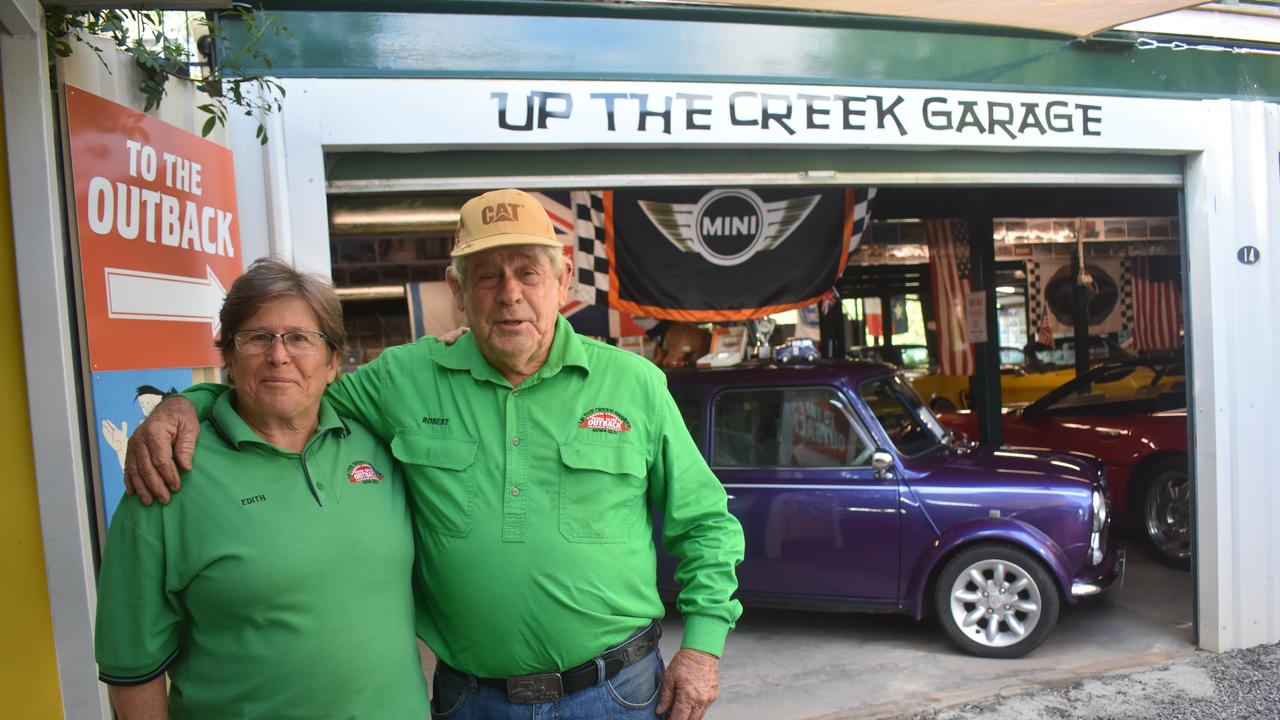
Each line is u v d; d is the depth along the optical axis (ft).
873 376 15.85
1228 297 14.19
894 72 12.35
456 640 6.17
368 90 10.32
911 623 16.34
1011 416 22.74
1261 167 14.33
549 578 5.97
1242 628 14.34
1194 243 14.28
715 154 12.07
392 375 6.47
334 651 5.23
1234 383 14.24
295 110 10.14
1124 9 11.57
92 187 7.34
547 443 6.18
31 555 6.73
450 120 10.55
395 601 5.67
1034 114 12.92
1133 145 13.53
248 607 5.06
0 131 6.66
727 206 18.04
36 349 6.75
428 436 6.18
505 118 10.73
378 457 6.10
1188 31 13.96
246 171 9.93
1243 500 14.30
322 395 5.91
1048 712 12.23
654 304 17.98
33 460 6.79
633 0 11.16
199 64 9.11
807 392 15.44
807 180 12.48
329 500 5.48
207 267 9.07
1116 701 12.50
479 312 6.07
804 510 14.90
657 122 11.28
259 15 9.95
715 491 6.81
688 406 16.15
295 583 5.13
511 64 10.80
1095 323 42.22
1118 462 19.99
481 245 5.87
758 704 13.07
